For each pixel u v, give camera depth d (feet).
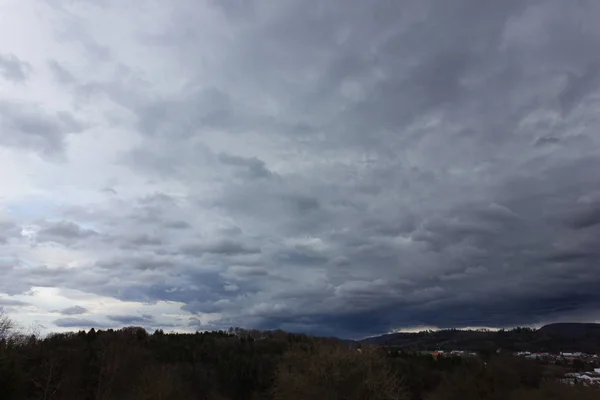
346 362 124.77
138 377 186.29
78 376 179.11
